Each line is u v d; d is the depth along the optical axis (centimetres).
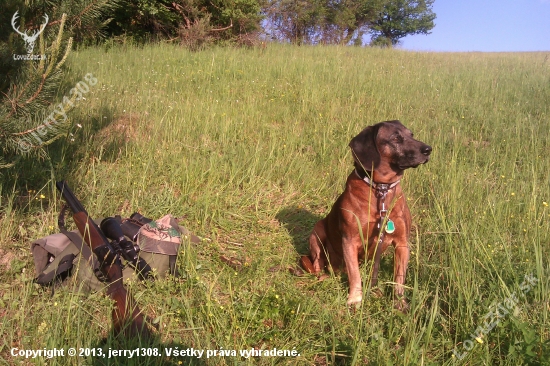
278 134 352
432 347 148
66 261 163
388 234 180
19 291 165
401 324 157
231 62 587
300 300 170
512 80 589
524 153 333
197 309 162
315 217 254
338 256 202
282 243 225
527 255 187
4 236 190
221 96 446
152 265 177
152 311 164
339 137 353
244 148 308
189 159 287
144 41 763
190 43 756
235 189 265
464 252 178
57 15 180
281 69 564
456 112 443
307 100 437
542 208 230
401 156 171
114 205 227
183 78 490
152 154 288
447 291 170
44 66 158
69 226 204
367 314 165
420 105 453
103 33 212
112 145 289
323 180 289
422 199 269
